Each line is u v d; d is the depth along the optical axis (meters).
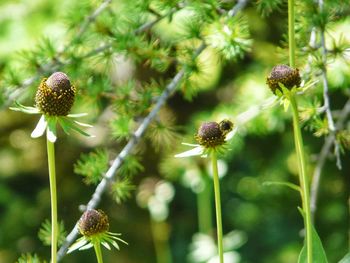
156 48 0.85
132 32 0.84
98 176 0.84
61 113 0.66
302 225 1.66
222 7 0.86
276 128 1.13
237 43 0.80
